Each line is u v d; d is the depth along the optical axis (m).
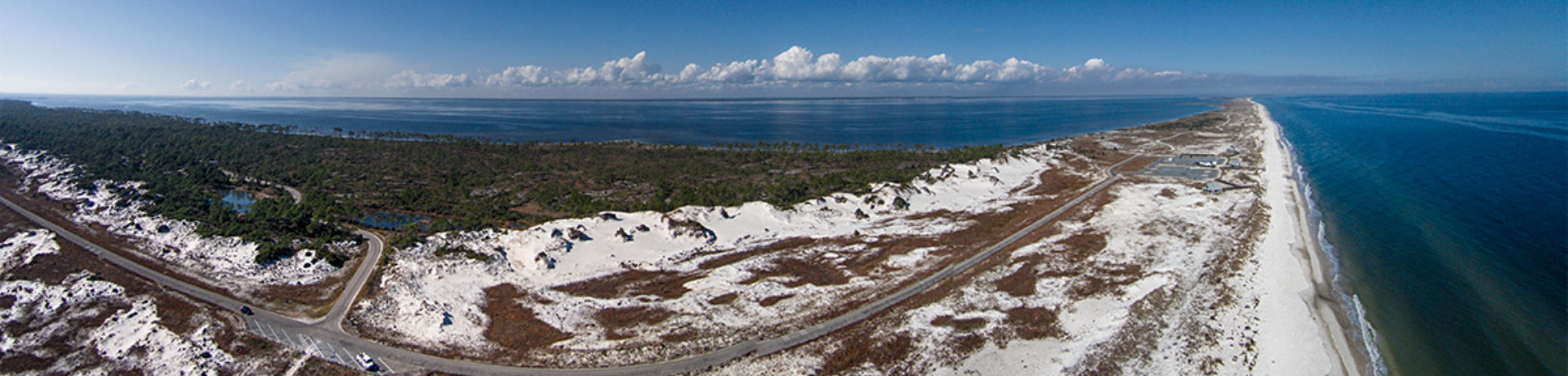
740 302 56.38
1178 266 64.00
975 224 82.50
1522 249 68.69
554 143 182.62
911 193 95.62
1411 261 65.69
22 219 82.12
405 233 76.38
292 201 95.00
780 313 54.03
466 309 55.34
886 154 153.12
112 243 72.81
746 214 82.81
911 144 195.50
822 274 63.69
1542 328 49.88
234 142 161.62
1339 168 125.81
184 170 124.81
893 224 82.62
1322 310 54.09
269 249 68.06
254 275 63.84
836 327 51.28
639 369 45.38
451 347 48.78
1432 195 97.75
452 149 159.12
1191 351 47.12
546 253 67.31
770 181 120.62
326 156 144.88
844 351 47.19
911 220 84.75
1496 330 49.75
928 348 47.56
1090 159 138.38
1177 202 93.69
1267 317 52.66
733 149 172.00
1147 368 44.94
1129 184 110.06
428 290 59.06
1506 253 67.31
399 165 133.88
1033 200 97.06
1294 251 69.25
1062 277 61.56
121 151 139.25
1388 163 132.88
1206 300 55.91
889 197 92.88
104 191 97.94
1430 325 50.91
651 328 51.59
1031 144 183.12
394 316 54.28
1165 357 46.34
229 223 79.06
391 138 193.38
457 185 114.38
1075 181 113.19
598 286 61.16
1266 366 45.19
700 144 192.88
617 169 132.12
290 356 47.25
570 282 62.06
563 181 119.19
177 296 58.22
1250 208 88.75
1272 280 60.47
